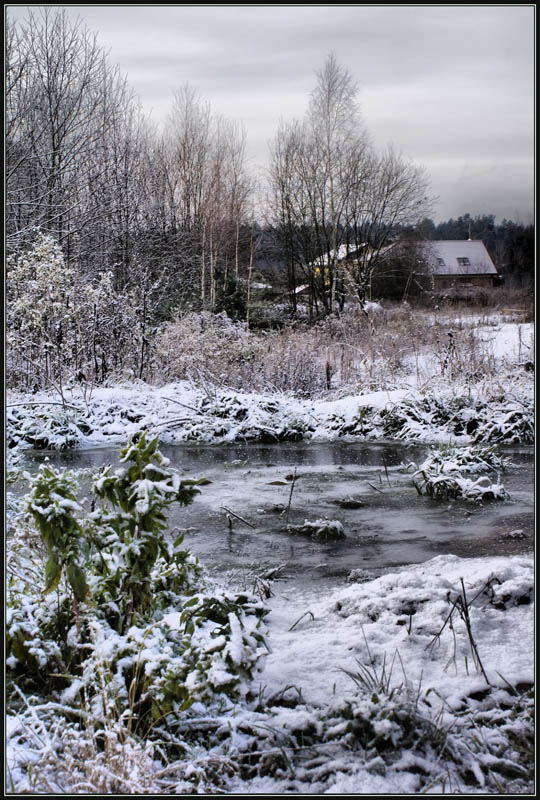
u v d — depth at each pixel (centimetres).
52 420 1217
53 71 2328
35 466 984
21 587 369
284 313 3238
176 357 1603
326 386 1672
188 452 1159
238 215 3581
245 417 1345
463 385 1412
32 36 2298
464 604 367
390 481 878
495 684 322
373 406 1362
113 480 328
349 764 267
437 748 276
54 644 309
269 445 1236
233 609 332
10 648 306
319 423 1367
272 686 322
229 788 257
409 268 3716
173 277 2706
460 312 2395
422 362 1767
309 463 1037
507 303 3372
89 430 1255
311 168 3297
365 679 326
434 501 755
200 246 3269
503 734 284
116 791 243
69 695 290
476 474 895
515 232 5159
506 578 435
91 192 2309
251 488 852
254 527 665
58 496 309
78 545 307
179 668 282
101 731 260
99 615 323
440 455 905
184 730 288
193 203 3447
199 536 634
